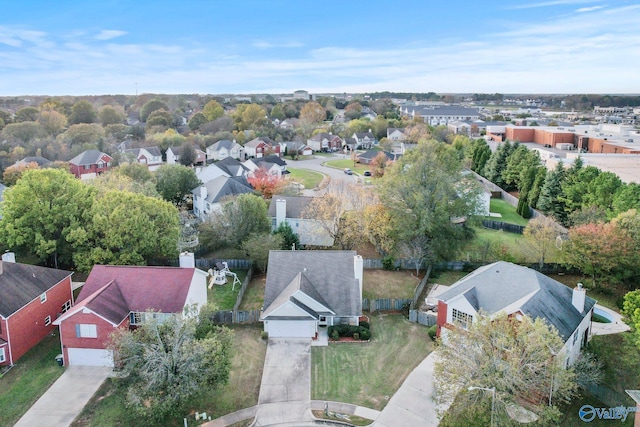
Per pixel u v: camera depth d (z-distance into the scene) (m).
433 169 55.56
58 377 35.41
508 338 28.70
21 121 142.75
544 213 74.44
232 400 33.03
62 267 55.06
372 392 33.94
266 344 40.06
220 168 93.75
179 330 30.50
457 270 55.75
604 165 90.56
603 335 40.66
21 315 38.06
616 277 47.16
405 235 54.59
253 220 58.84
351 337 41.16
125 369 29.44
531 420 29.02
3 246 54.72
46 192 51.50
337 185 71.12
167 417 31.06
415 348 39.44
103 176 70.19
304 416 31.47
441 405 32.44
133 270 41.25
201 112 178.75
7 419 30.89
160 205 54.44
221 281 51.91
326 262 45.31
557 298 37.38
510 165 91.81
